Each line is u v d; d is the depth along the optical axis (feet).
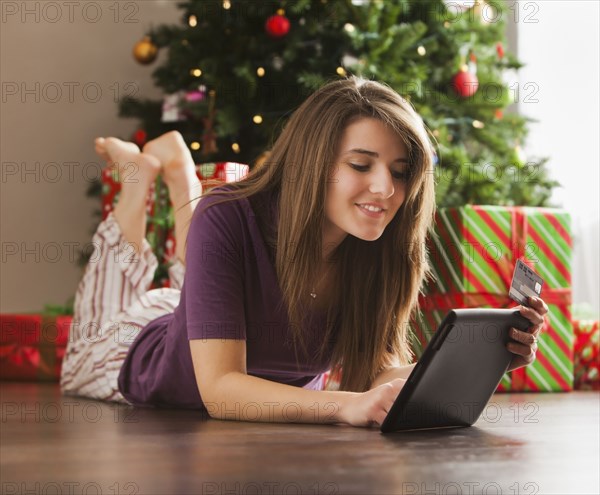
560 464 2.99
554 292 7.37
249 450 3.19
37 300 12.71
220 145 10.98
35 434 3.78
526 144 12.01
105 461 2.93
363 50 10.16
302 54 10.63
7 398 6.21
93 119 13.26
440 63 11.01
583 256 12.17
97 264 6.34
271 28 10.11
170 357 4.85
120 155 6.49
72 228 13.02
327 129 4.07
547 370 7.31
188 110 10.94
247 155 10.94
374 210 4.05
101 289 6.28
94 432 3.83
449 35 10.83
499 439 3.67
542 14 12.87
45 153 12.92
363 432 3.74
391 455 3.10
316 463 2.90
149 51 11.35
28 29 12.89
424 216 4.42
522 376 7.22
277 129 10.11
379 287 4.58
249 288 4.31
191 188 6.66
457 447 3.36
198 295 4.12
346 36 10.03
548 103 12.75
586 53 12.40
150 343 5.24
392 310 4.59
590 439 3.72
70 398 6.19
